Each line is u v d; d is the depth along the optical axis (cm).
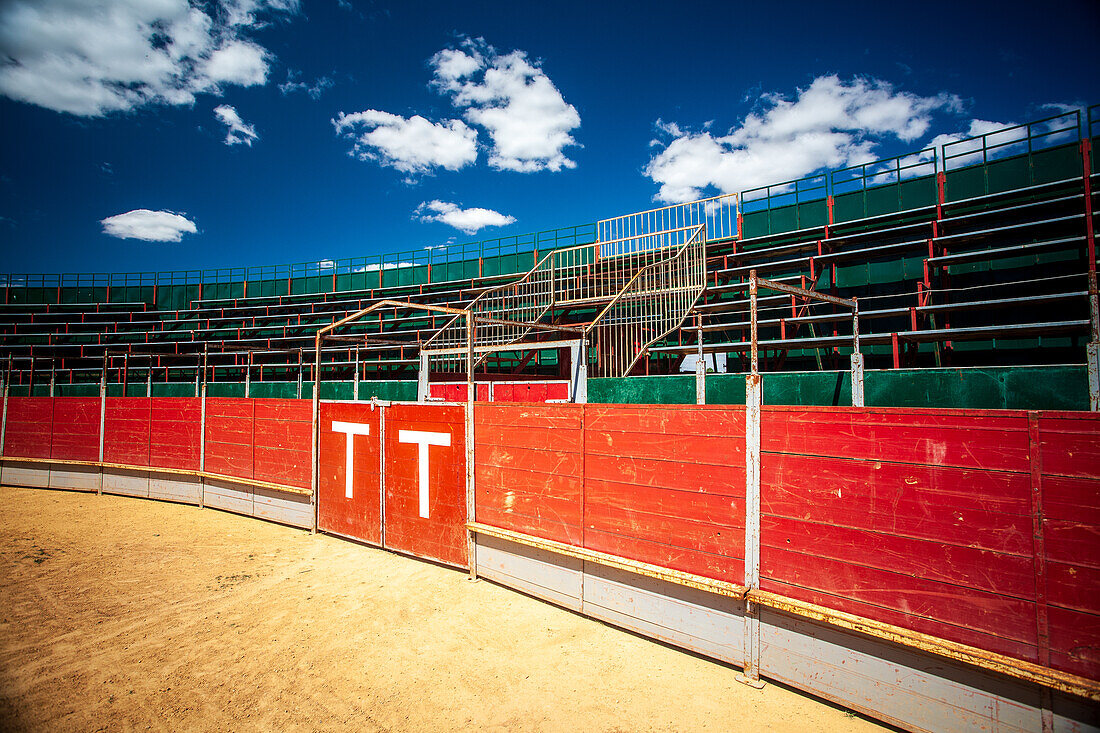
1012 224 1231
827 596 358
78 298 2969
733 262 1639
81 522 881
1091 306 601
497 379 1307
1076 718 271
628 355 1300
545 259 1509
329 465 797
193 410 1013
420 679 397
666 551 443
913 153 1390
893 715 329
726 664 409
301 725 342
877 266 1421
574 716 349
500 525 580
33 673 409
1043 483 288
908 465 332
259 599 554
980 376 726
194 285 2889
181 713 356
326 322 2570
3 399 1223
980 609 303
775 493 386
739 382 923
